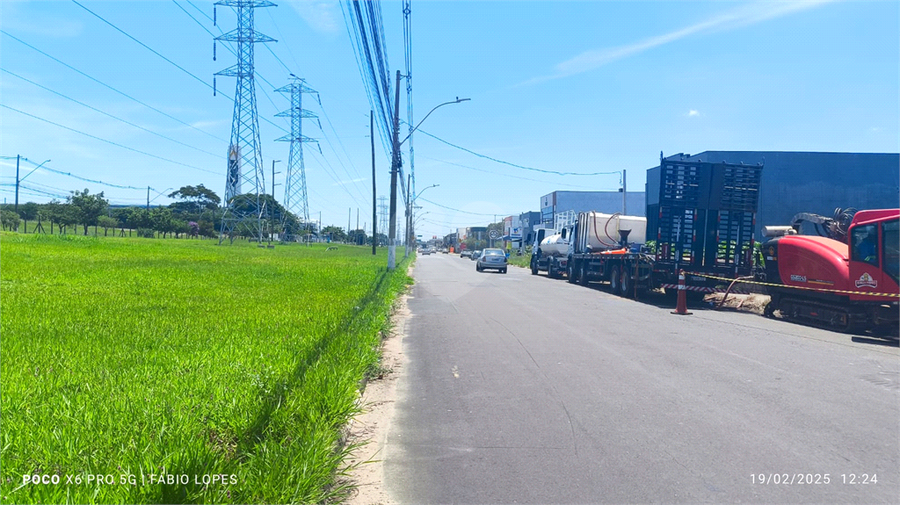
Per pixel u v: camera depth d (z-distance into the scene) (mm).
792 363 9773
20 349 8555
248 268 29078
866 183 37594
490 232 113688
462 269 47312
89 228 95062
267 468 4613
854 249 13656
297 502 4406
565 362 9820
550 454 5703
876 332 13555
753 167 19281
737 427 6438
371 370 9000
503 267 43219
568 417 6816
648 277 20281
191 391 6406
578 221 29828
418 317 16031
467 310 17609
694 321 15273
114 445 4801
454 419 6820
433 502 4727
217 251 49125
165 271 24984
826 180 37500
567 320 15227
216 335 10320
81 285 18703
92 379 6891
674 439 6074
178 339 9773
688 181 19234
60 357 8086
